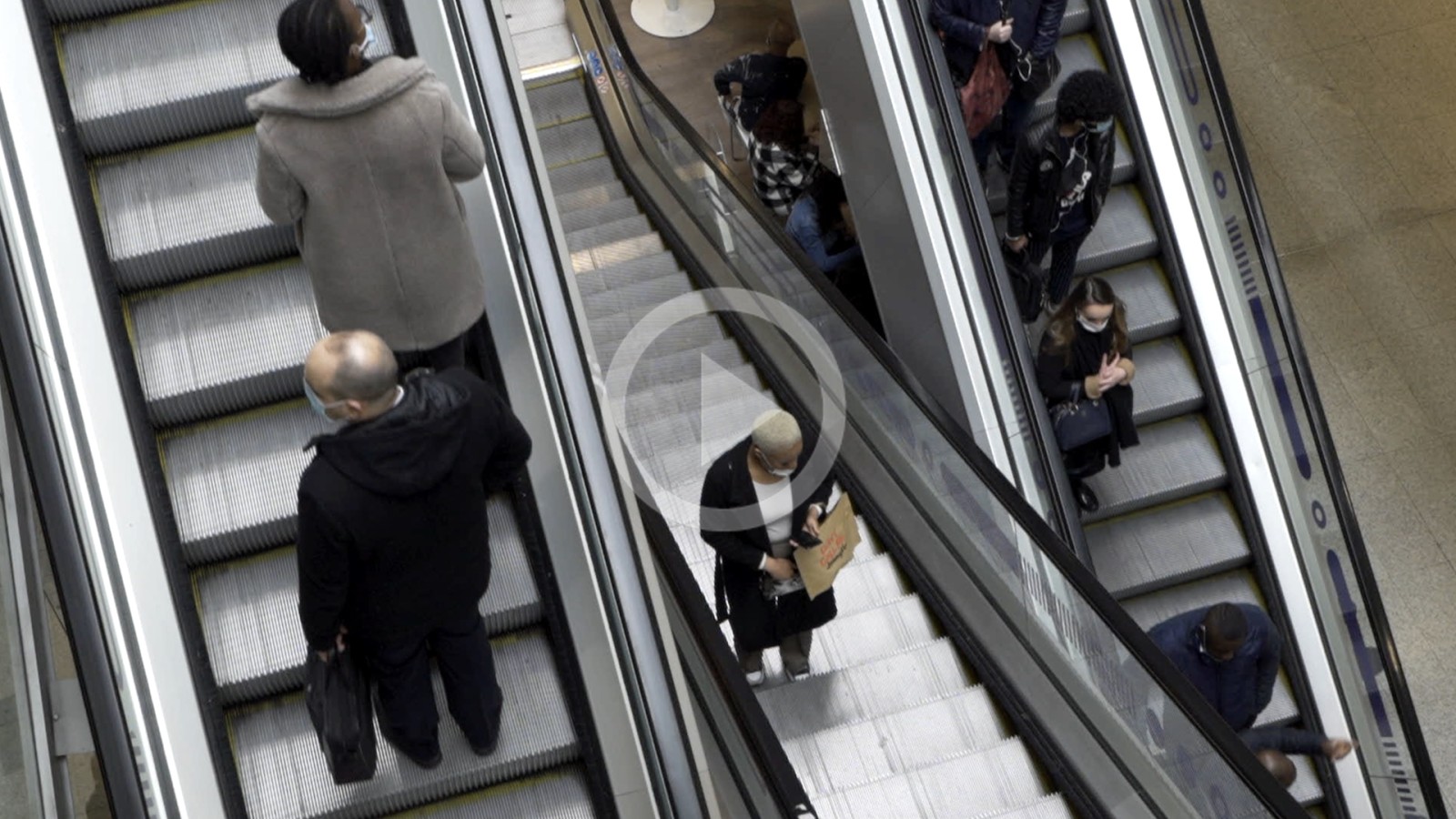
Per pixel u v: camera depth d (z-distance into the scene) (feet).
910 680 20.70
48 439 12.62
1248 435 24.23
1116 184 25.77
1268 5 34.06
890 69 24.63
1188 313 24.84
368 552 11.19
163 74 15.89
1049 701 19.58
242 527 14.47
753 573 18.04
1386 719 21.52
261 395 15.07
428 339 13.34
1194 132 24.59
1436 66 32.68
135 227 15.34
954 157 23.98
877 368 21.22
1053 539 17.94
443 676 13.39
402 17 15.94
